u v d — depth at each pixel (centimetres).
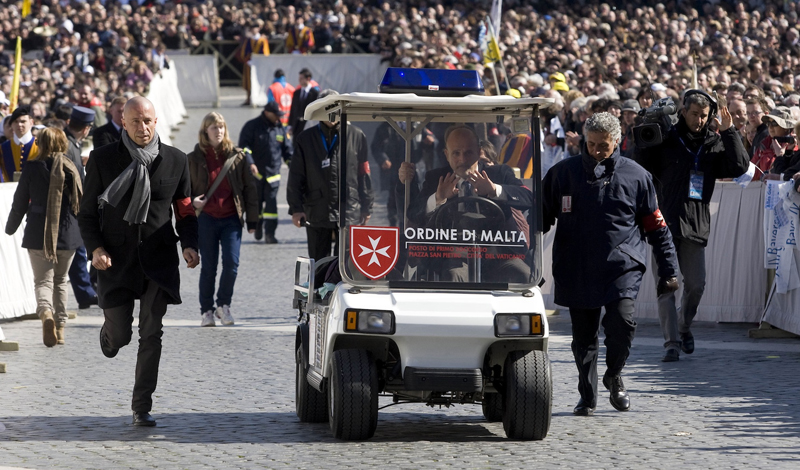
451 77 1642
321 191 2534
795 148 2727
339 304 1577
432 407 1906
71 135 2886
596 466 1462
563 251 1755
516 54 7106
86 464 1473
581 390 1794
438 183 1625
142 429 1694
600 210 1730
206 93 9388
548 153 3491
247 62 9375
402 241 1612
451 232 1622
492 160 1633
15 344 2433
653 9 9850
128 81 7156
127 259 1698
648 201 1753
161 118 7425
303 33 9900
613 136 1719
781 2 9419
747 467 1459
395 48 9000
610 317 1734
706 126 2248
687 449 1560
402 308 1559
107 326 1739
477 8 10338
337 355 1599
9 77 6556
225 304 2808
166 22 9762
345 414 1585
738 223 2756
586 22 8912
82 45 8831
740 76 4878
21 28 9375
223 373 2172
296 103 5678
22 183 2467
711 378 2098
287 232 4884
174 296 1708
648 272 2856
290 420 1764
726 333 2661
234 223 2798
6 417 1783
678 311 2797
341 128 1616
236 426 1716
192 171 2769
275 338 2598
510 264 1625
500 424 1755
